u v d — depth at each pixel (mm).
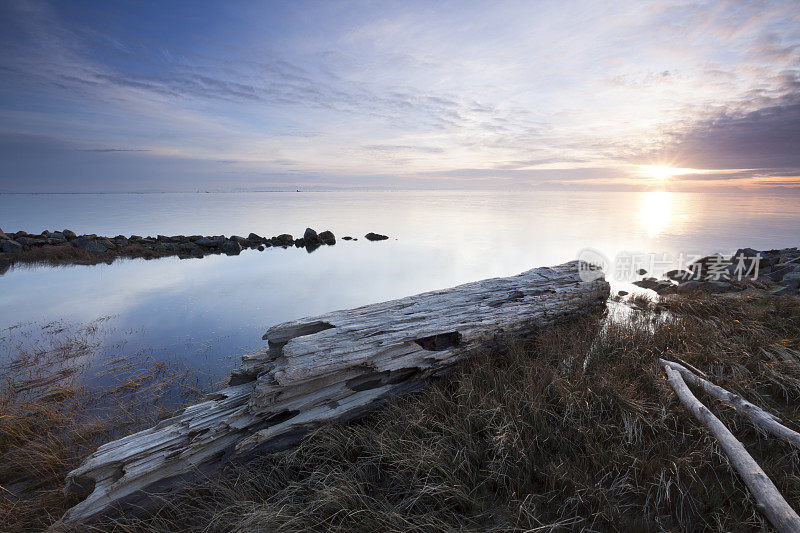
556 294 6641
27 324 8922
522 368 4730
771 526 2605
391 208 66062
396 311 5352
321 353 3998
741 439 3520
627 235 26422
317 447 3699
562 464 3131
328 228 33469
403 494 3152
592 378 4273
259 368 4582
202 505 3291
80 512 3105
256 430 3697
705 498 2871
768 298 7926
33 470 3951
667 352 5199
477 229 31359
